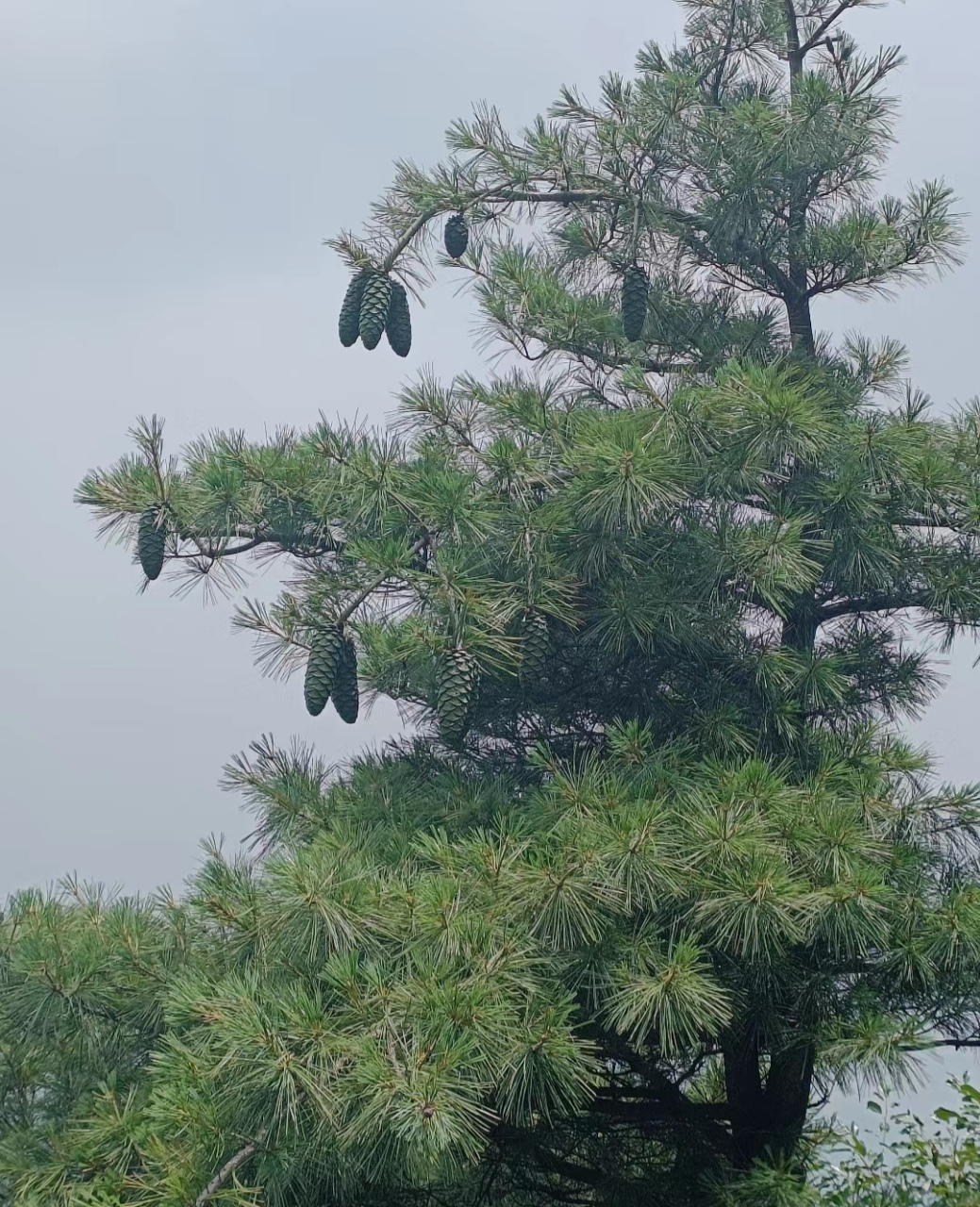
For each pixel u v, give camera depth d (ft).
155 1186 15.85
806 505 21.68
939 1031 20.88
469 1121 15.06
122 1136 18.26
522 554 19.99
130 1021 20.36
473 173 23.06
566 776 20.21
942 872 21.11
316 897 16.76
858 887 17.71
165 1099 16.87
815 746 21.74
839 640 23.56
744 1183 19.19
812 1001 20.07
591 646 22.29
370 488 19.39
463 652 18.08
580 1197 22.47
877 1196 20.54
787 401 19.58
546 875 17.10
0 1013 19.98
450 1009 15.65
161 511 20.31
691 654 22.07
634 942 18.06
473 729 23.63
